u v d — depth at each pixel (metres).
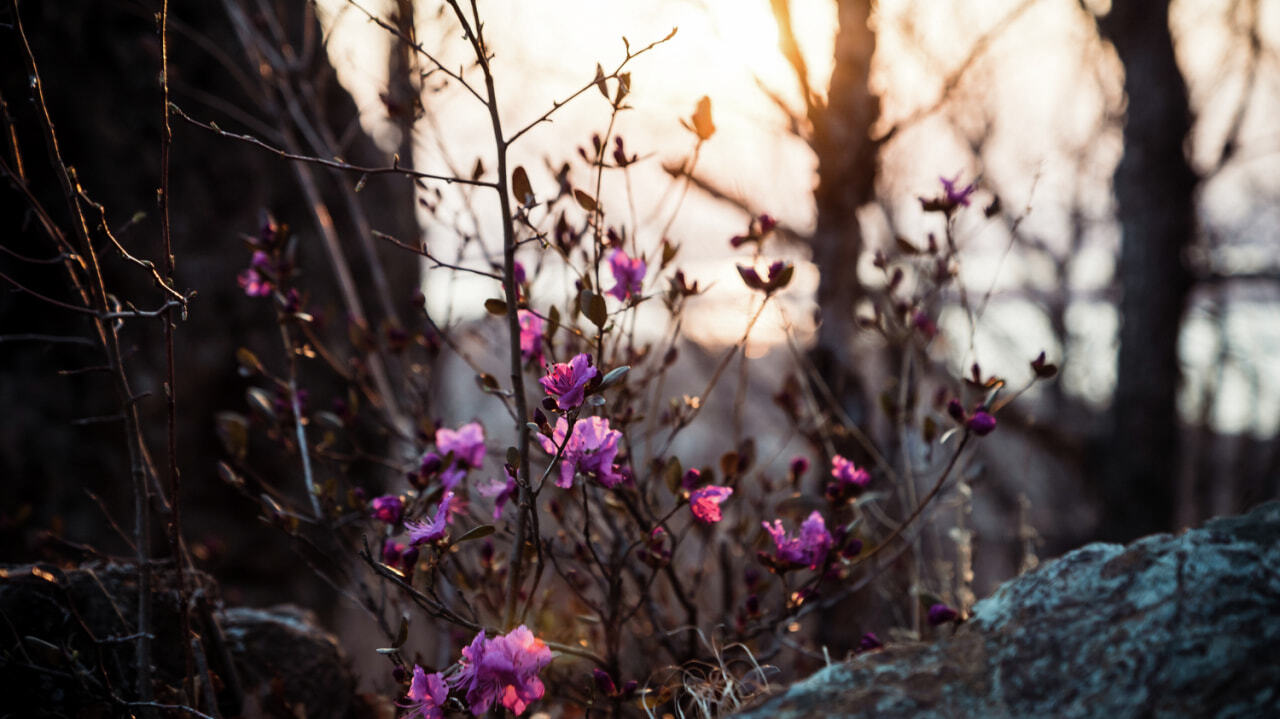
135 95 3.97
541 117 1.45
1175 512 6.25
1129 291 6.21
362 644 4.15
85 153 3.78
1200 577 1.15
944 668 1.21
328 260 4.37
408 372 2.52
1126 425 6.21
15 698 1.62
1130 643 1.12
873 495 1.77
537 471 2.40
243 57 4.26
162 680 1.79
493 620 1.98
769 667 1.65
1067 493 7.06
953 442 2.40
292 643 2.07
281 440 2.19
